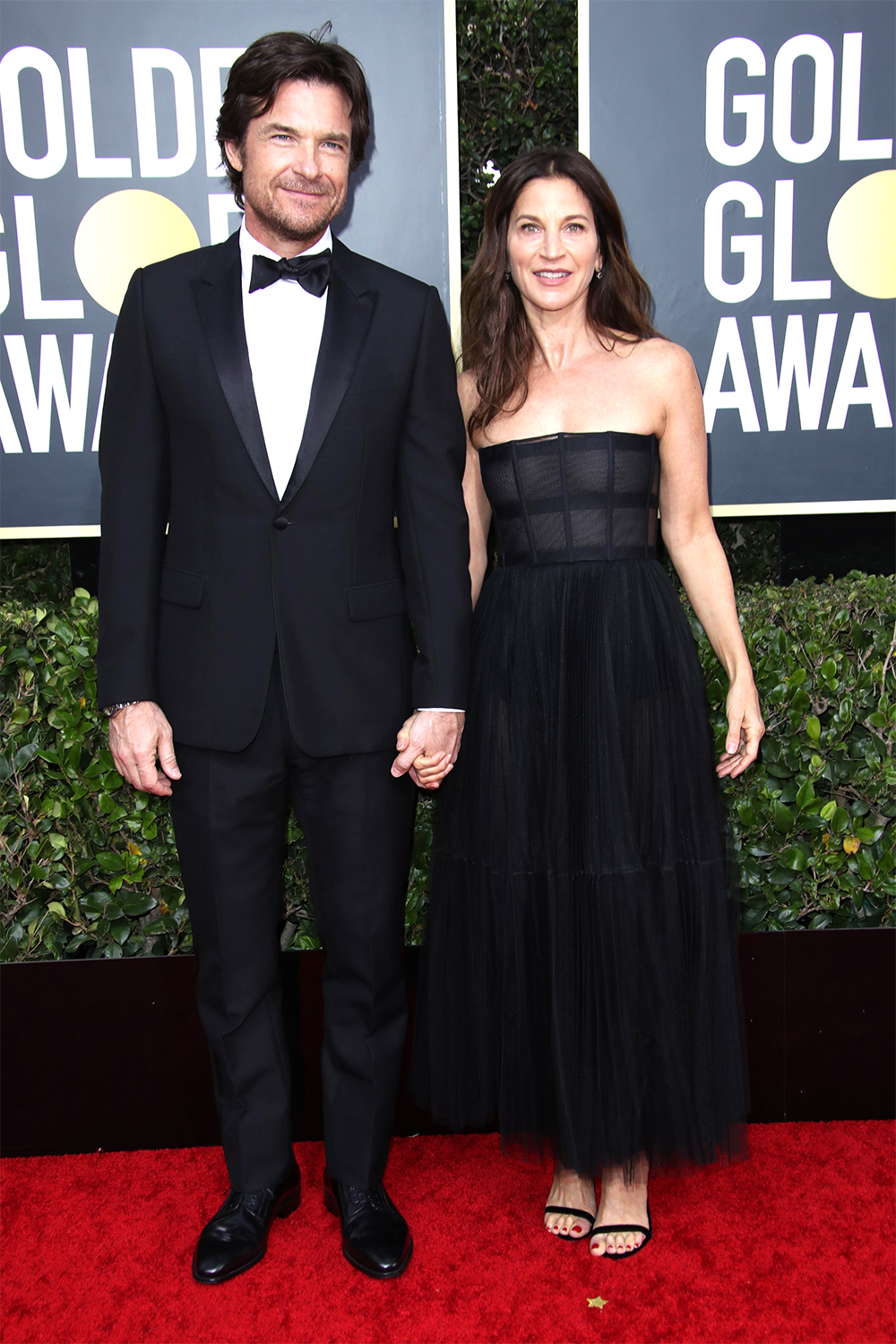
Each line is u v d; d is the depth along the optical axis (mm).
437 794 1983
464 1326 1564
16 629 2090
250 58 1521
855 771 2152
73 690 2092
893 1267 1674
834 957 2123
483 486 1903
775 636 2141
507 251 1817
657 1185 1911
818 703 2160
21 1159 2082
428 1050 1963
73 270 2250
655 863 1749
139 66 2195
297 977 2100
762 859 2193
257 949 1744
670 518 1883
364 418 1607
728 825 1906
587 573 1770
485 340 1865
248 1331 1565
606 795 1722
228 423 1569
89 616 2121
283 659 1617
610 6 2219
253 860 1712
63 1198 1932
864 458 2371
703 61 2242
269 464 1591
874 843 2199
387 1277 1670
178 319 1585
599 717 1732
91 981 2080
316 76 1523
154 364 1589
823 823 2131
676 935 1750
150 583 1643
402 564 1727
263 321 1628
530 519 1811
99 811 2111
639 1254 1718
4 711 2104
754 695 1885
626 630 1749
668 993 1729
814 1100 2150
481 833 1828
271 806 1707
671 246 2303
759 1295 1615
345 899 1732
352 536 1644
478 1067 1892
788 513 2383
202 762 1657
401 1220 1768
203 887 1699
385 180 2262
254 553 1608
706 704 1849
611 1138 1718
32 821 2113
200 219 2254
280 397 1629
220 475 1589
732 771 1938
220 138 1629
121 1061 2096
